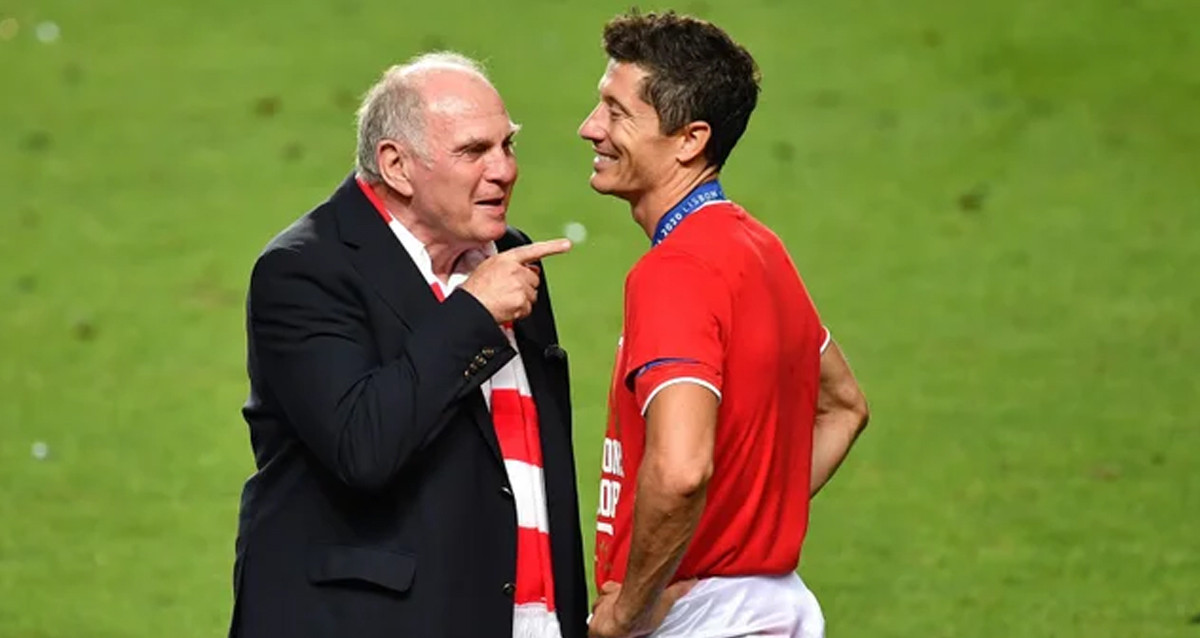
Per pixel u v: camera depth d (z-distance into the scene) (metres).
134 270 46.56
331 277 18.19
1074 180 51.22
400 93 18.17
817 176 51.69
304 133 55.75
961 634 28.28
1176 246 46.47
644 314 17.22
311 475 18.38
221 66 61.62
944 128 55.03
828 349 19.48
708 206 18.02
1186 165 52.03
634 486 17.86
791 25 63.53
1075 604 29.27
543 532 18.94
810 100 57.25
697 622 17.86
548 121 55.25
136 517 33.53
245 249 47.75
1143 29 62.19
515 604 18.66
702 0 66.19
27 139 55.97
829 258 46.06
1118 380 38.59
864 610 29.20
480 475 18.42
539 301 19.53
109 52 63.44
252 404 18.81
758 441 17.81
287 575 18.36
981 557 31.09
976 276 44.88
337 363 17.84
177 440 37.00
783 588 18.25
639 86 17.91
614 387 18.14
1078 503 33.09
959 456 35.19
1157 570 30.44
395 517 18.19
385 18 65.62
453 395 17.66
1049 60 59.91
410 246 18.56
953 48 61.19
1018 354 40.16
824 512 33.03
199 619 29.53
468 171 18.00
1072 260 45.75
